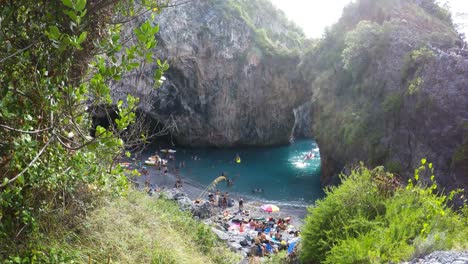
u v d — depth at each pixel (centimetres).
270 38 6400
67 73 406
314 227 610
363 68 3259
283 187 3553
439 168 2239
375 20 3834
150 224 685
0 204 400
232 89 5525
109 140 366
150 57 358
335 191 621
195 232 848
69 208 540
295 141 6303
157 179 3441
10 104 360
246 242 1445
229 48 5381
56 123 359
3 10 341
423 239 443
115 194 614
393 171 2517
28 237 446
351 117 3125
